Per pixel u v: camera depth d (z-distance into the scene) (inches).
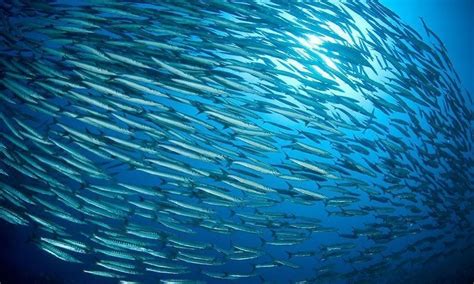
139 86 161.5
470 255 362.0
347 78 223.0
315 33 220.4
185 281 177.2
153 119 166.9
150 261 173.9
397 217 234.4
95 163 168.4
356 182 211.8
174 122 167.5
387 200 228.8
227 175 176.7
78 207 169.2
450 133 268.2
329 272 218.7
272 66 200.8
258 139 181.2
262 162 181.2
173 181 178.4
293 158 191.0
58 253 163.5
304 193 193.8
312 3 221.9
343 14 227.1
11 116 163.9
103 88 159.8
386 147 231.9
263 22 199.8
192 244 181.2
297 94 197.8
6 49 166.4
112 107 161.9
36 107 162.7
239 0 200.5
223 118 173.0
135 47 171.5
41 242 162.7
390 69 244.4
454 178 276.2
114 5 170.4
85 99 160.4
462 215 271.9
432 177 253.3
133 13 173.0
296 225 204.2
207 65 177.2
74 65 160.7
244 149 185.3
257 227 197.0
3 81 158.1
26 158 165.8
